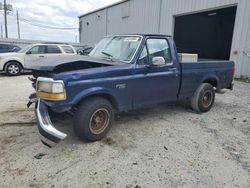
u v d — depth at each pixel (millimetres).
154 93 4781
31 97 4613
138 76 4398
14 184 2865
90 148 3826
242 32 11430
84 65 4059
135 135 4398
